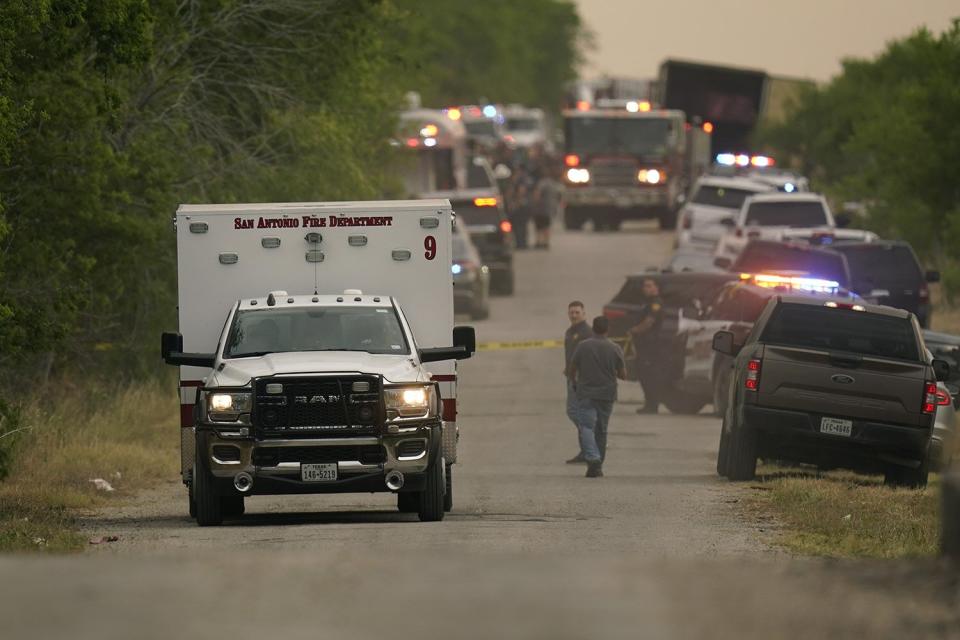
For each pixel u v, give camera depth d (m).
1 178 77.75
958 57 150.88
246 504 68.62
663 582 37.41
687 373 101.75
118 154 82.38
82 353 96.75
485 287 156.00
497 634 32.22
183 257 62.47
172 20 94.31
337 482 55.44
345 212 62.84
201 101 102.38
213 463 55.38
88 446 78.94
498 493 67.62
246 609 34.28
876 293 132.50
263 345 58.94
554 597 35.44
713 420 99.94
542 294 176.75
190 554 45.09
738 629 32.91
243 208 62.62
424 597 35.62
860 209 195.75
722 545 49.38
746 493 66.38
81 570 39.31
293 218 62.72
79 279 79.31
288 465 55.22
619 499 64.75
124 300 97.19
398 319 60.09
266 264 62.72
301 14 107.56
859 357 69.31
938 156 149.62
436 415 56.47
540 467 78.50
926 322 134.00
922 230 163.50
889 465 71.19
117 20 69.25
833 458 70.44
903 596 35.66
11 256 76.62
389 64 127.06
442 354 60.38
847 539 49.78
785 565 40.91
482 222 175.75
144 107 98.31
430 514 57.22
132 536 52.91
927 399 69.19
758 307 96.56
